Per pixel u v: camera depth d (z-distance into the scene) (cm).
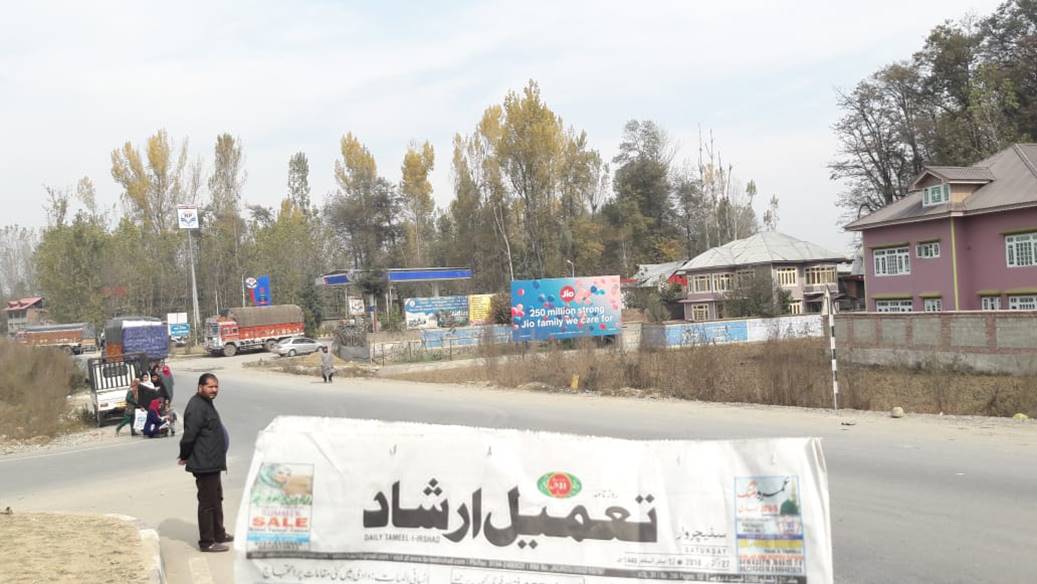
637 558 381
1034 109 4694
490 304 5950
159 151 6756
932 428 1345
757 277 5616
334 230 8838
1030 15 5016
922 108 5647
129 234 6531
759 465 376
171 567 708
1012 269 3453
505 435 397
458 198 7525
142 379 1919
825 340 3384
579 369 2673
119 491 1120
